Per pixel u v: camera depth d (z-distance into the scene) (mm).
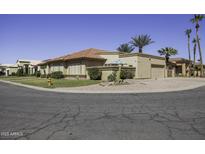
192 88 16766
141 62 29109
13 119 6508
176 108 8188
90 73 28078
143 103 9523
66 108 8383
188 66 51156
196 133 4965
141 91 15039
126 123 5938
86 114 7207
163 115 6945
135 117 6691
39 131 5207
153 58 32156
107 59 32156
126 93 13984
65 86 19734
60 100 10695
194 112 7398
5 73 66625
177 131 5129
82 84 21125
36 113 7410
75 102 9984
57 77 33312
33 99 11117
